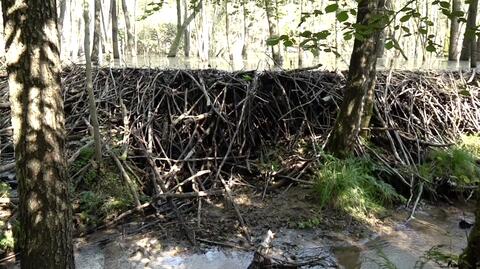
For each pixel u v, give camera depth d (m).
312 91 6.77
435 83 7.46
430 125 6.96
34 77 2.92
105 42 13.36
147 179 5.44
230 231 4.70
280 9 13.08
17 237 4.16
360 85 5.57
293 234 4.71
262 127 6.51
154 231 4.64
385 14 2.91
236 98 6.52
